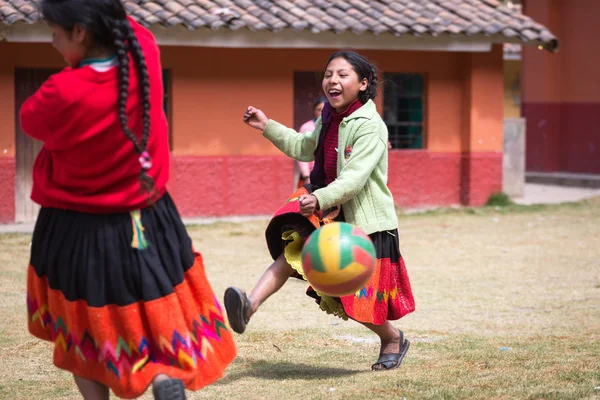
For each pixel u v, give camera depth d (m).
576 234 15.63
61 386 6.05
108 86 4.04
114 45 4.13
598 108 26.28
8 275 11.18
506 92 21.25
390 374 6.07
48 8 4.08
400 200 19.20
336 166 5.89
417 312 9.23
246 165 17.83
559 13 27.27
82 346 4.22
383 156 5.84
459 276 11.60
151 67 4.19
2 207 16.23
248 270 11.94
